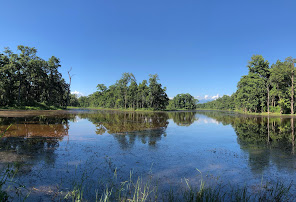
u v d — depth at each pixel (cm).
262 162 708
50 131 1306
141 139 1110
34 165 628
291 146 982
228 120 2670
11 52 3791
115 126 1681
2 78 3681
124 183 486
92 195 434
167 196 435
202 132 1438
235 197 436
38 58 4419
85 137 1133
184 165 665
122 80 7225
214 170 620
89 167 621
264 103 4941
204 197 425
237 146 974
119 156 756
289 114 4062
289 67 3956
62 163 655
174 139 1133
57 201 404
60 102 6400
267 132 1478
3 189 447
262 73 4744
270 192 468
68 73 5850
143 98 7094
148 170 609
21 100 4259
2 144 898
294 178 561
